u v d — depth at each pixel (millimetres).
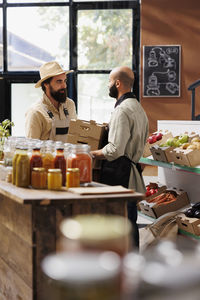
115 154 3234
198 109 8336
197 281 416
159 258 465
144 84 8375
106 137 3592
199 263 449
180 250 489
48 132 3764
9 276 2484
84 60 8742
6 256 2539
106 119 8812
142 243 3820
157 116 8398
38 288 2098
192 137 4254
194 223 3684
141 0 8359
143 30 8375
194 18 8289
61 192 2197
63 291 421
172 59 8328
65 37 8758
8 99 8828
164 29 8344
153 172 8148
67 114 3846
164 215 4004
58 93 3725
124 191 2162
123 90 3482
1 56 8812
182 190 4480
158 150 4180
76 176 2287
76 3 8680
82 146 2387
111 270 422
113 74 3494
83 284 414
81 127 3545
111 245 461
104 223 502
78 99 8789
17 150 2432
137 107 3395
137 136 3352
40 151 2443
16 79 8820
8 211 2484
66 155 2432
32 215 2068
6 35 8805
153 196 4660
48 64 3795
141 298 406
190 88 6629
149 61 8367
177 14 8312
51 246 2094
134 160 3381
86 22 8695
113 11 8641
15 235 2355
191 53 8320
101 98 8773
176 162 3973
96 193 2111
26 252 2168
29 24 8781
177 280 416
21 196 2059
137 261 450
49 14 8734
